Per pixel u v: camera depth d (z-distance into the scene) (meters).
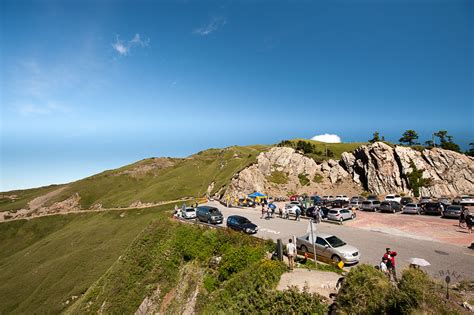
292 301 14.21
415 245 25.05
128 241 68.56
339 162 85.25
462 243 25.30
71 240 78.44
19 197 150.88
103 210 105.38
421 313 10.38
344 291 13.40
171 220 38.09
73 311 33.88
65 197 125.38
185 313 22.28
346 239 27.86
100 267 58.62
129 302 29.55
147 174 143.75
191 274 25.67
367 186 74.69
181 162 157.25
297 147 118.50
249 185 75.69
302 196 66.00
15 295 55.09
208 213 36.59
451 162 67.88
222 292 18.80
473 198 51.97
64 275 58.47
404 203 53.38
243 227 29.97
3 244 94.94
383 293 11.97
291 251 19.30
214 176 107.44
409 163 70.62
